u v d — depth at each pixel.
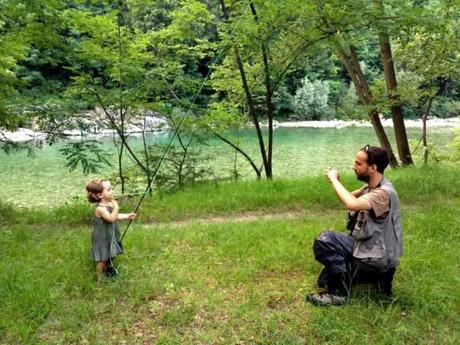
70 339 3.75
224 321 4.01
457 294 4.33
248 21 9.05
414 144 17.03
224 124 10.92
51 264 5.18
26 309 4.11
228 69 11.88
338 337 3.71
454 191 8.45
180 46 11.41
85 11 9.88
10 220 7.61
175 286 4.59
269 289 4.53
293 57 10.41
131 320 4.04
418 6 9.48
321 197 8.25
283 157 22.58
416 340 3.69
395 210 4.04
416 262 5.03
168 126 10.80
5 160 22.41
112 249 4.89
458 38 11.61
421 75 12.79
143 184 10.74
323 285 4.48
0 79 8.21
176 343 3.68
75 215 7.69
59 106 8.98
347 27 9.38
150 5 11.49
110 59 9.91
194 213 7.82
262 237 6.03
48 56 9.32
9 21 8.04
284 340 3.67
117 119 10.63
